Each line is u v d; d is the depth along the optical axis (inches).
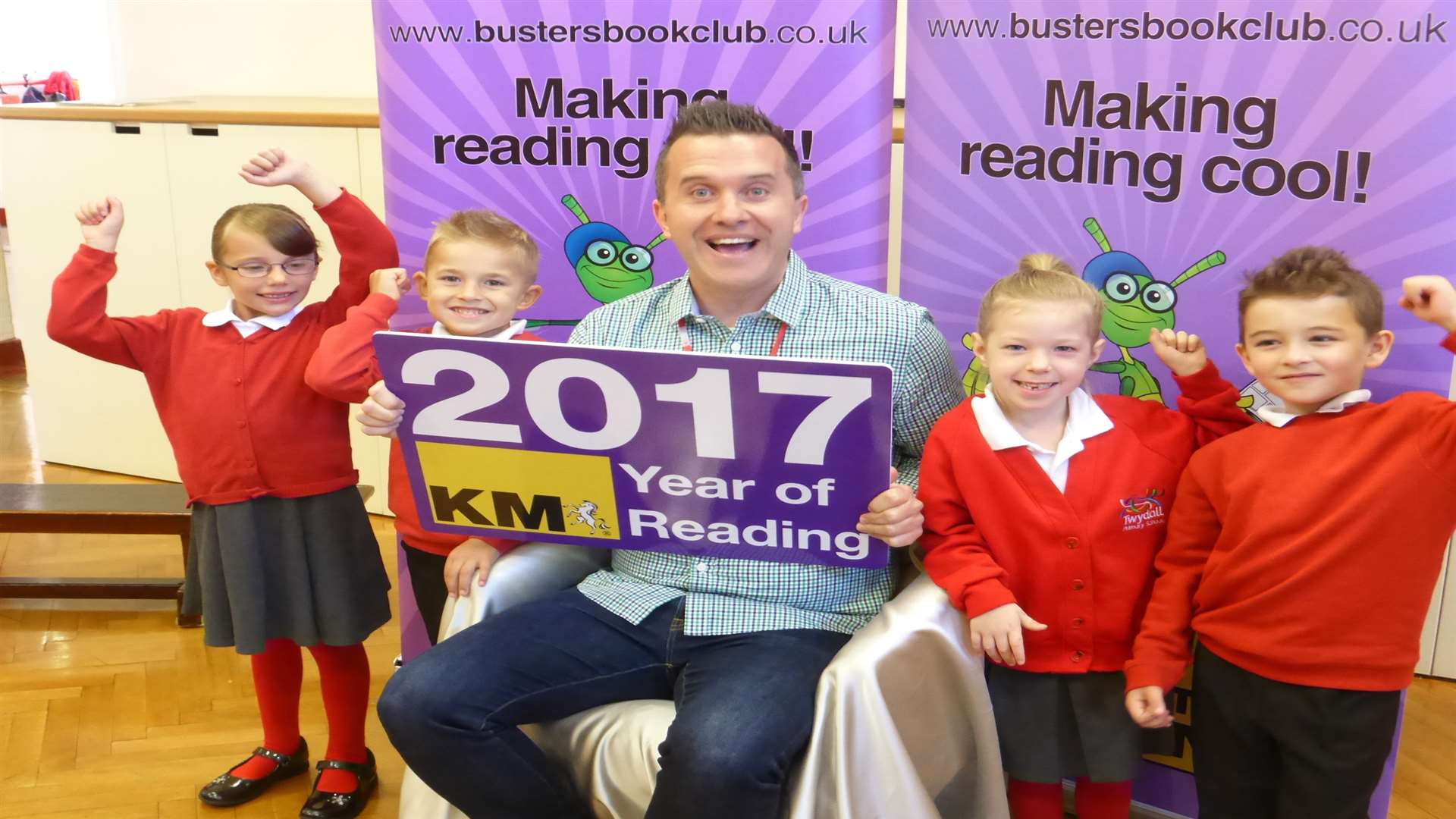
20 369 198.8
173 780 82.9
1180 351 62.5
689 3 70.8
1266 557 56.0
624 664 62.4
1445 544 54.7
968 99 67.9
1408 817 76.1
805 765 55.1
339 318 76.2
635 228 75.5
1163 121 64.2
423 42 74.9
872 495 56.3
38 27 183.2
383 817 78.8
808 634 61.4
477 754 58.2
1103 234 67.1
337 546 75.3
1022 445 60.5
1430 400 54.1
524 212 76.7
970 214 69.5
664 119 73.1
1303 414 57.4
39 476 149.5
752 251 60.7
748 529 59.2
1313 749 56.0
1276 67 61.4
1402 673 55.4
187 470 74.2
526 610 63.6
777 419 54.9
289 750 82.5
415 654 85.3
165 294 136.6
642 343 66.1
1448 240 60.3
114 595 109.3
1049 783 64.6
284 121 124.0
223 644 76.2
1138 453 61.3
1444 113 58.9
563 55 73.3
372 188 122.6
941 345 64.3
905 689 57.1
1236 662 57.7
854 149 71.1
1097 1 63.9
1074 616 61.3
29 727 89.6
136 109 130.9
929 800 54.8
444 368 57.6
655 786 55.7
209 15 150.9
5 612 110.8
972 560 59.9
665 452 57.3
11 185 142.4
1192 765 71.7
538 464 59.6
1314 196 62.3
